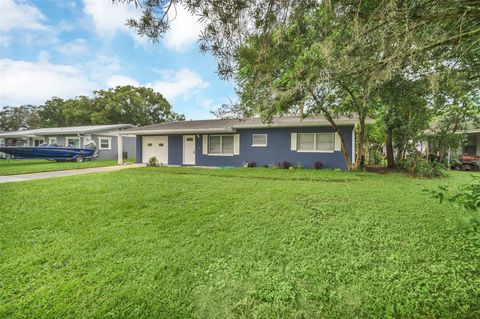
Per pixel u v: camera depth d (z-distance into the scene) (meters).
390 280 2.39
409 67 2.22
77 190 6.43
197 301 2.16
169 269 2.64
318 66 2.28
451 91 2.77
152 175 9.47
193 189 6.54
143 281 2.43
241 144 13.06
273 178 8.54
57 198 5.57
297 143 11.91
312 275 2.51
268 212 4.48
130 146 21.23
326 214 4.32
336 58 2.09
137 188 6.70
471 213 2.12
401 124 9.78
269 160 12.48
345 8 1.87
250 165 12.72
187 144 14.43
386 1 1.66
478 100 5.23
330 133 11.30
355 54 2.02
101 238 3.41
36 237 3.45
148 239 3.38
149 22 1.94
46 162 16.38
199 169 11.76
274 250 3.05
